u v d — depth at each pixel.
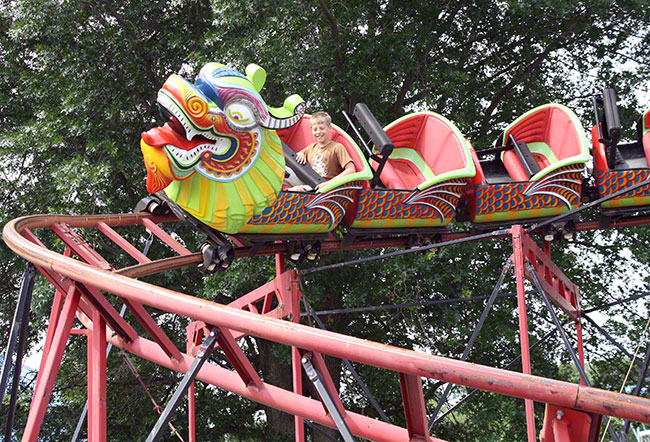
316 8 13.33
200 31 15.63
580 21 15.06
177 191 5.77
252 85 5.77
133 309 4.97
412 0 15.16
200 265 6.39
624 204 7.43
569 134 7.46
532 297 15.73
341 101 13.69
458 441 15.92
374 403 7.70
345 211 6.45
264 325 3.16
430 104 14.41
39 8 13.34
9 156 13.62
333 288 14.09
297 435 7.44
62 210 13.25
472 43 16.53
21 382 16.17
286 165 6.73
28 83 14.63
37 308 12.93
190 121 5.40
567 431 2.73
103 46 14.34
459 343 14.80
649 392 15.78
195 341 8.95
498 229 7.40
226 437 16.73
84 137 14.45
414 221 6.79
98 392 4.52
